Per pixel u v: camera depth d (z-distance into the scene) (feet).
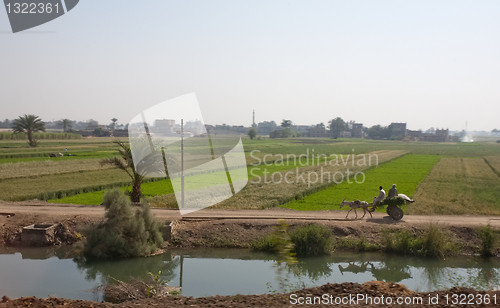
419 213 77.30
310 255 59.26
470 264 57.77
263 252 62.03
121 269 54.95
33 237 63.46
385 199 70.64
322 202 91.97
